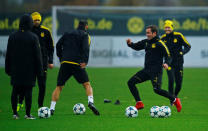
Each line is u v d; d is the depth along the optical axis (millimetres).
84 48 33375
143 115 35250
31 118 32312
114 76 77062
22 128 28422
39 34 37969
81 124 30094
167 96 36250
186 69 93188
